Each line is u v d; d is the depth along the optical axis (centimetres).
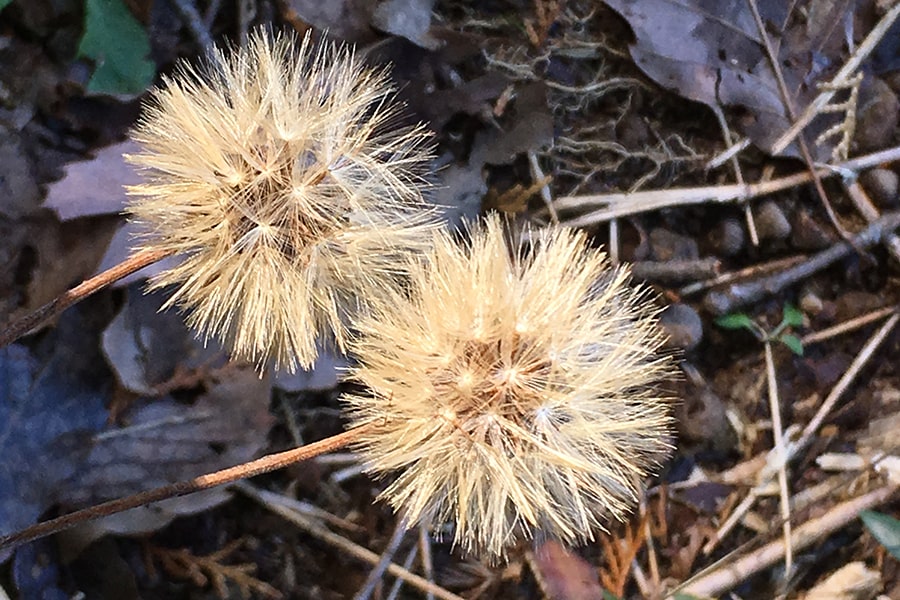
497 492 8
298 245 8
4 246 10
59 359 10
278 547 10
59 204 9
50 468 9
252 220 8
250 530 10
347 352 10
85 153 10
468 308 8
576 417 8
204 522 10
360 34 10
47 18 10
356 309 9
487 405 8
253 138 8
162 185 8
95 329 10
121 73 10
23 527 9
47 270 10
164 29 10
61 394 10
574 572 10
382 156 10
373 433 8
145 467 10
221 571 10
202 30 10
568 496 8
